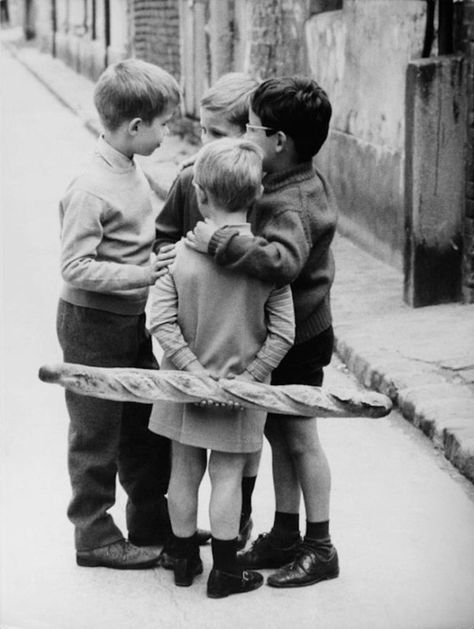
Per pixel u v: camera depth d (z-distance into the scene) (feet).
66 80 82.17
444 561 13.43
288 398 11.66
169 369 12.28
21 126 59.00
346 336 20.93
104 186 12.19
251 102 12.16
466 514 14.74
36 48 118.21
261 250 11.53
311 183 12.17
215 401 11.58
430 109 22.11
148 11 54.03
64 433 17.76
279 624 12.03
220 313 11.84
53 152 49.73
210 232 11.64
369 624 12.06
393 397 18.37
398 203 26.50
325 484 12.64
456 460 16.08
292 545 13.03
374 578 13.00
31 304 25.39
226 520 12.19
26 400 19.27
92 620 12.18
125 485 13.28
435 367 18.99
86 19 84.02
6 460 16.71
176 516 12.48
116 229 12.32
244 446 11.95
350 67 30.01
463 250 22.77
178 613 12.23
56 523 14.56
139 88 12.02
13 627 12.02
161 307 11.95
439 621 12.13
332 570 12.87
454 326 21.30
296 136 12.03
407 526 14.34
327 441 17.11
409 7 25.61
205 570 13.04
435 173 22.40
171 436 12.13
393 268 26.86
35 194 39.50
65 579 13.01
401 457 16.51
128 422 12.98
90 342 12.52
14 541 14.06
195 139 46.52
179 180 13.07
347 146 30.30
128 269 12.09
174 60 49.88
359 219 29.37
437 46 23.38
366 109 28.76
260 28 36.01
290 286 12.39
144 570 13.15
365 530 14.23
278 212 11.91
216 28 41.55
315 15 33.81
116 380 11.63
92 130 56.13
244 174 11.51
